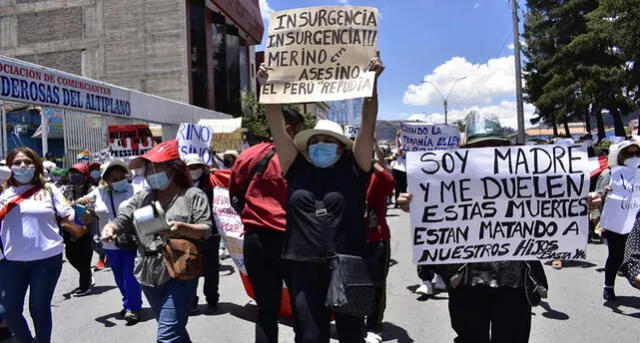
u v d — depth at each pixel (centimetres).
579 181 328
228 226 576
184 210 359
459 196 333
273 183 380
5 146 1178
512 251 326
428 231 331
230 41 4012
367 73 312
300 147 326
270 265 376
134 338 523
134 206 376
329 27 323
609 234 600
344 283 284
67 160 1370
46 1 3347
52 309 640
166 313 342
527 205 330
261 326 372
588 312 563
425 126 1097
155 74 3228
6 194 439
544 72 4044
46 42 3356
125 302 591
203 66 3328
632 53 2569
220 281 781
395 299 641
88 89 1376
